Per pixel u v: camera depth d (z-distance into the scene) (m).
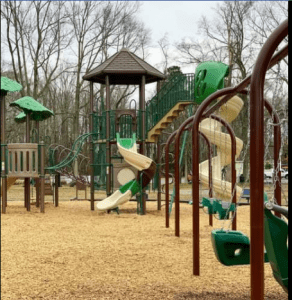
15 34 33.75
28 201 14.84
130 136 15.29
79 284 5.12
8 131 39.62
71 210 15.26
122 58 15.20
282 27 2.67
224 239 4.26
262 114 2.74
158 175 15.56
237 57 28.08
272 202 3.35
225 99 6.04
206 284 5.09
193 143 6.02
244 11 28.05
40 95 35.69
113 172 14.70
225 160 11.85
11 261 6.45
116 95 44.72
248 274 5.63
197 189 5.78
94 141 15.52
